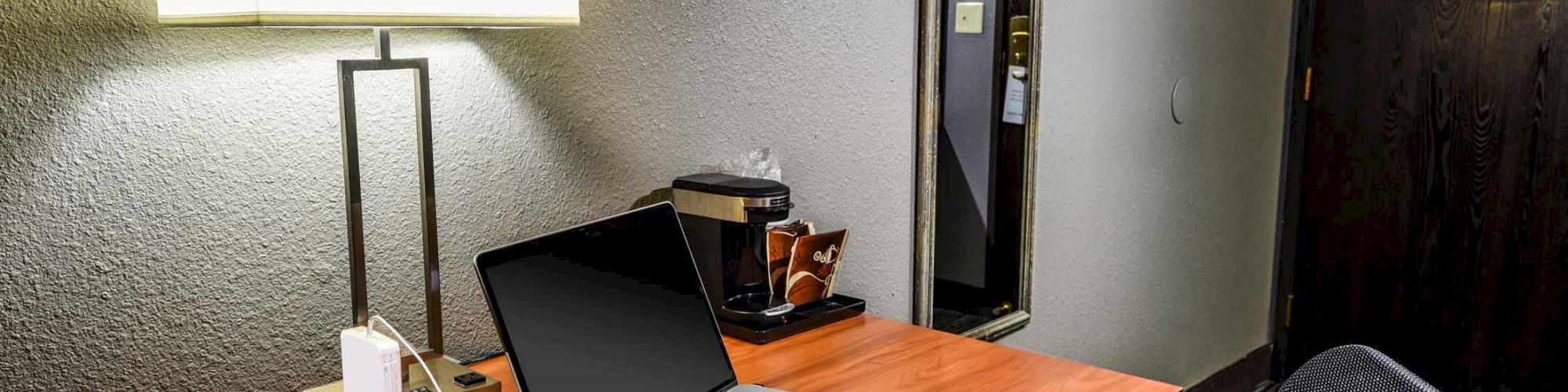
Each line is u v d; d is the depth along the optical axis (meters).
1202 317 3.27
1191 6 2.91
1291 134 3.39
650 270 1.38
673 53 1.73
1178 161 3.01
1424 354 3.17
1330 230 3.33
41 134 1.15
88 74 1.18
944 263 2.41
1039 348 2.64
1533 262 2.92
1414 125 3.07
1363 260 3.26
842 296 1.93
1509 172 2.92
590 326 1.26
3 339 1.17
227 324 1.34
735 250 1.73
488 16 1.20
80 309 1.21
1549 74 2.81
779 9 1.90
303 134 1.36
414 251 1.49
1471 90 2.95
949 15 2.28
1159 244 3.01
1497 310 3.01
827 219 2.07
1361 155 3.21
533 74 1.55
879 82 2.15
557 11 1.28
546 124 1.58
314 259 1.40
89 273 1.21
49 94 1.15
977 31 2.33
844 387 1.48
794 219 2.00
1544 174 2.86
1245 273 3.42
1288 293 3.50
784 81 1.94
